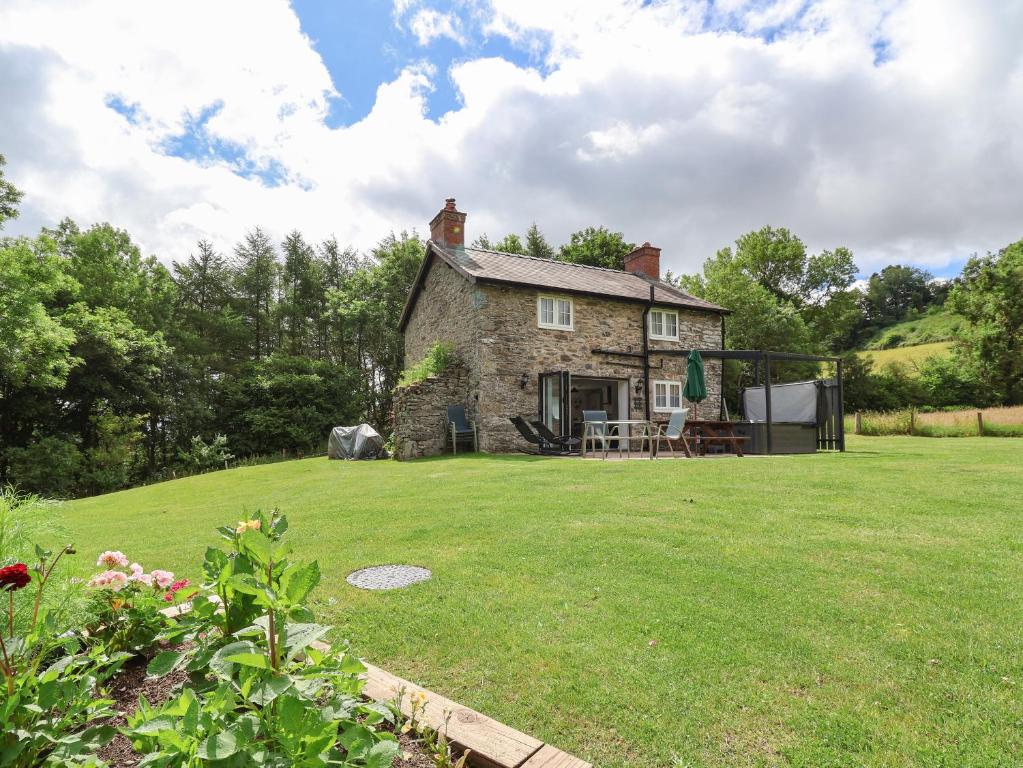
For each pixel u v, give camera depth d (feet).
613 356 54.29
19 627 6.53
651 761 6.37
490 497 22.67
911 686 7.84
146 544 17.90
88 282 77.51
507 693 7.85
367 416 101.24
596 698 7.67
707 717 7.20
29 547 7.77
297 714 4.41
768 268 117.80
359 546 15.96
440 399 49.70
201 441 79.82
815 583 11.88
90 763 4.90
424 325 62.13
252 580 5.55
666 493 22.27
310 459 58.08
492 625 10.12
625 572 12.86
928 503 19.30
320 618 10.56
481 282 48.03
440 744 5.67
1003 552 13.70
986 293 97.86
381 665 8.75
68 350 60.34
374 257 111.45
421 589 12.03
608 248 109.60
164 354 78.13
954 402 99.04
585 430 40.60
